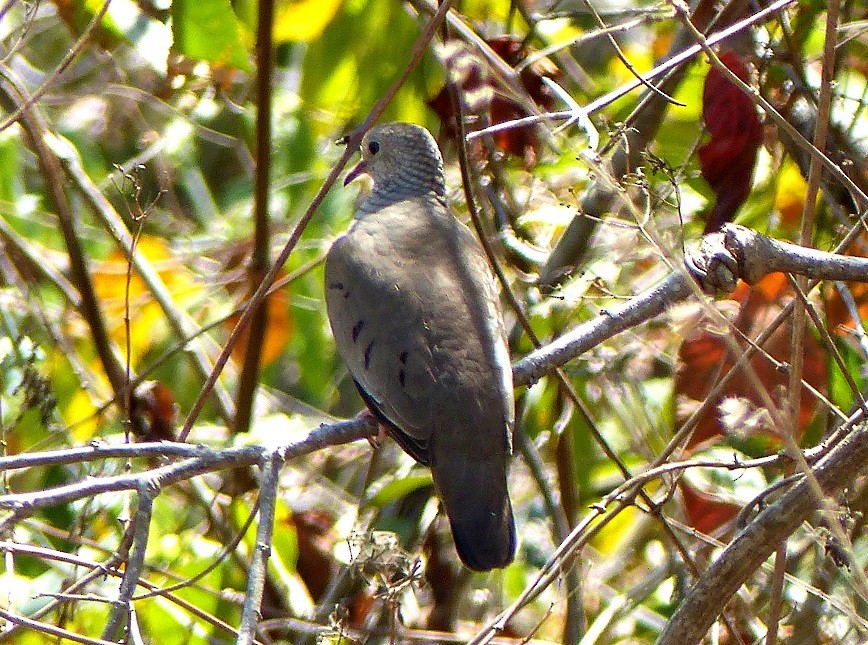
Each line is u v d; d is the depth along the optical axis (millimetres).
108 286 14016
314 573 12516
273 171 14289
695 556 10625
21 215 13836
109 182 14875
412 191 10859
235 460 7742
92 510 11758
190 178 16641
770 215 11578
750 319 10430
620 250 10836
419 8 11719
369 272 9711
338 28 12742
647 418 12438
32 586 11320
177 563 11531
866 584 7211
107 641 6785
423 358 9172
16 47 10164
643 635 12695
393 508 12594
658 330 12430
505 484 8922
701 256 8500
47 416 10914
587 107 8977
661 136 12086
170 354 11422
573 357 9383
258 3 11523
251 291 12375
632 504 9039
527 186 12695
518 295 12844
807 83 11070
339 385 16344
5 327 12438
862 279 8203
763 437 11273
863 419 8281
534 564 13539
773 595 8102
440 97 11141
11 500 7059
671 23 13148
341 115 13453
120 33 11375
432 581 12398
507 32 12109
